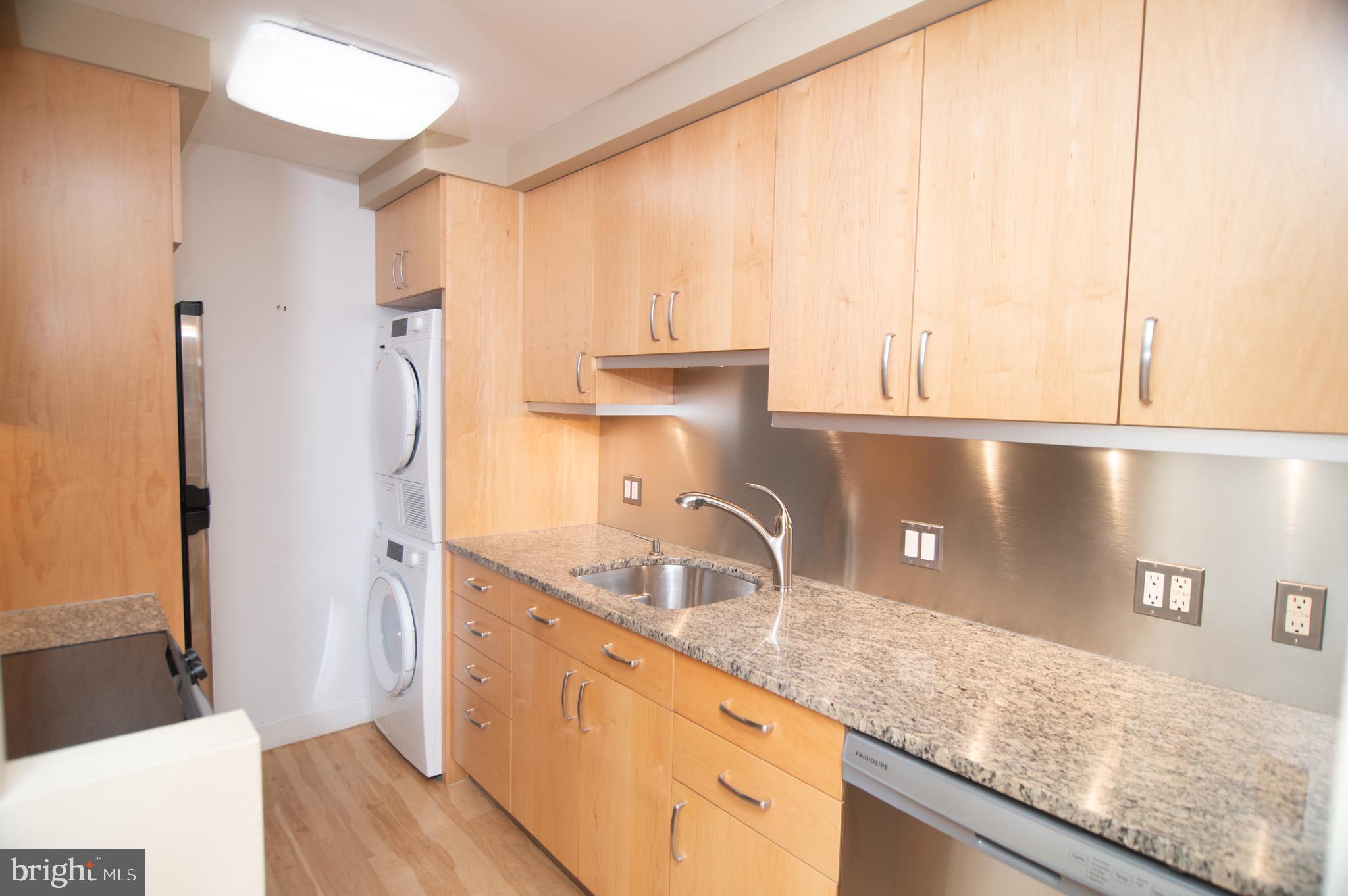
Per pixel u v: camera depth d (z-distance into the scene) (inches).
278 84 74.3
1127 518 55.6
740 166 71.7
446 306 100.2
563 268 97.9
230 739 31.0
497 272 104.5
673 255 79.9
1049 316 49.4
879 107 59.3
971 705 48.1
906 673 53.6
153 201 73.1
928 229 56.1
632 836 68.8
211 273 103.3
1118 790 38.1
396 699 110.0
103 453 71.7
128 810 28.6
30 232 67.2
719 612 68.4
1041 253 49.7
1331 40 37.8
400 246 110.2
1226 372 41.8
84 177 69.5
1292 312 39.4
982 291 53.0
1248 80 40.6
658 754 65.3
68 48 67.1
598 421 115.6
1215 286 42.0
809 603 71.7
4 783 26.8
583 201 94.0
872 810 48.0
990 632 63.2
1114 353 46.4
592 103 85.9
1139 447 46.2
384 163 107.3
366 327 118.5
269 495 110.3
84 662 56.5
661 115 76.2
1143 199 44.7
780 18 63.2
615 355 89.2
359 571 120.0
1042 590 60.8
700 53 71.4
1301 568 47.6
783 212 67.5
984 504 64.7
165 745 30.3
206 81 74.0
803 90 65.4
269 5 65.9
